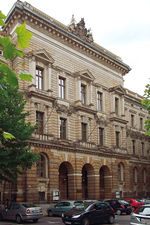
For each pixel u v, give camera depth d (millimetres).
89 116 44531
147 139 66750
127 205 32656
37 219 25891
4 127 24906
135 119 63750
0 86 4730
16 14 36906
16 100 26984
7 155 24703
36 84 38000
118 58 56094
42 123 37562
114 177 47812
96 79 48469
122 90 53000
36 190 33812
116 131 50812
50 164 36438
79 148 40906
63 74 42031
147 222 15758
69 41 43781
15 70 35406
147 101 22094
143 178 63188
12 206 26078
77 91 43281
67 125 41000
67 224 22422
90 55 48031
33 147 34531
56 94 40156
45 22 39750
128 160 52531
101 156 45875
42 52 38312
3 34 36125
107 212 23859
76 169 40344
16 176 26234
